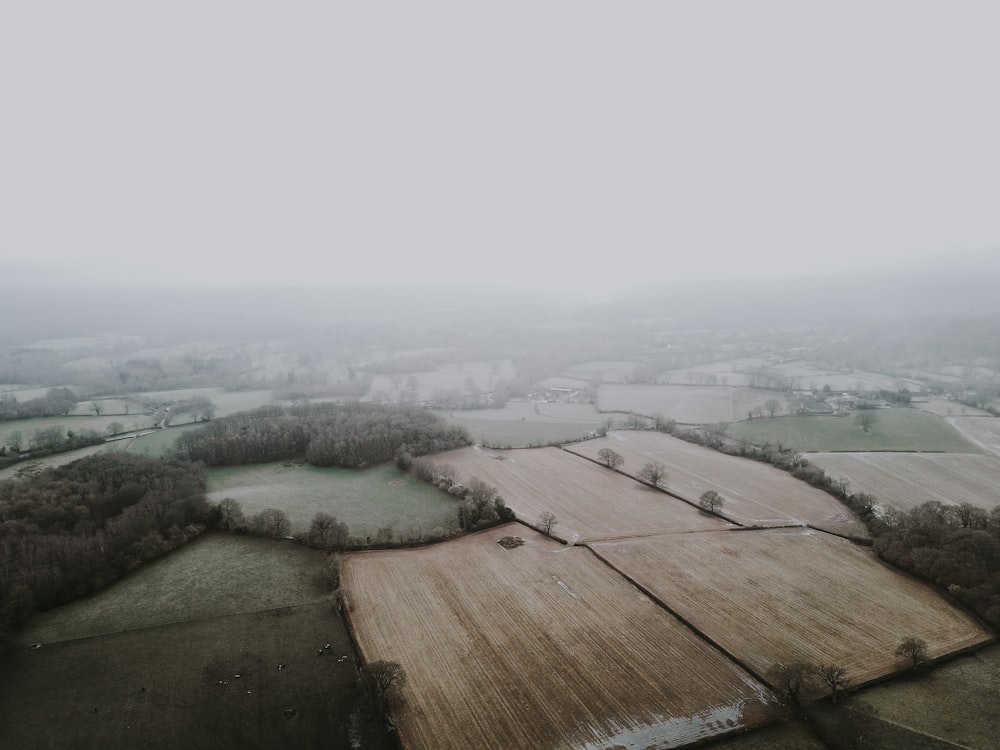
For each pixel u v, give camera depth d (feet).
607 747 133.59
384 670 147.84
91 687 148.77
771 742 134.92
